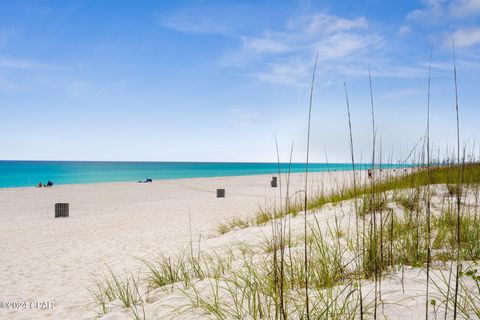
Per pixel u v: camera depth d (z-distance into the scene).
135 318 3.30
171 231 10.20
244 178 41.12
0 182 45.81
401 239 4.06
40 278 6.42
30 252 8.52
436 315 2.18
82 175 63.09
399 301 2.47
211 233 9.31
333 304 2.69
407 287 2.71
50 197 22.14
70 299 4.96
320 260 3.54
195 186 30.27
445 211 5.00
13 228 12.01
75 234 10.64
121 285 5.17
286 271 3.54
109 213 14.97
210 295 3.47
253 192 22.69
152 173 71.69
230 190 24.91
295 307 2.77
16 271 6.95
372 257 3.41
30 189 27.97
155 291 4.16
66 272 6.71
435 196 6.00
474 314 2.17
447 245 3.67
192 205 16.66
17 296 5.44
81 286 5.64
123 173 71.62
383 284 2.90
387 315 2.32
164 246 8.13
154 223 11.91
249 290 3.35
